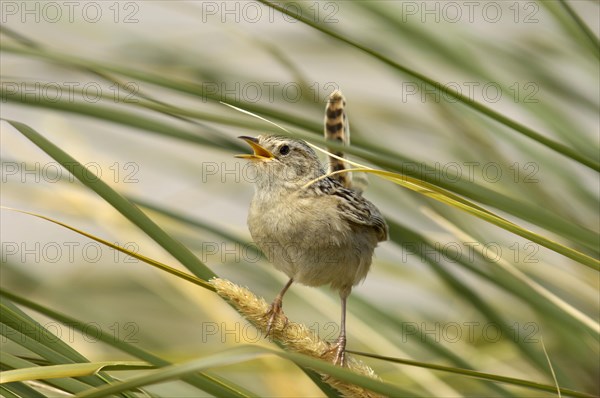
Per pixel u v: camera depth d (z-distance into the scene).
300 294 8.84
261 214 8.21
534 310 7.60
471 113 8.05
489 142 8.39
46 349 5.30
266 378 8.58
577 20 6.05
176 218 8.06
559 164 8.09
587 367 7.70
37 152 9.94
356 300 8.33
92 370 4.93
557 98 7.96
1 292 5.79
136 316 10.02
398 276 9.16
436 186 5.26
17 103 6.46
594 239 5.27
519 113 8.41
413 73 5.42
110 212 9.47
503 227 5.00
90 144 10.52
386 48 8.07
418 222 9.17
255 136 8.50
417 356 7.99
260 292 9.13
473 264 7.52
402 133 9.28
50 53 6.69
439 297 9.07
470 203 5.04
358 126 8.51
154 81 6.56
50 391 5.79
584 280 8.19
